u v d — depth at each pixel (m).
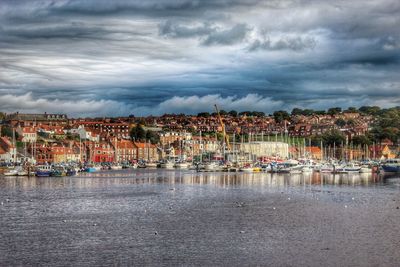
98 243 81.81
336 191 161.12
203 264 69.94
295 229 92.12
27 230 92.19
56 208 120.50
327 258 72.19
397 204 126.12
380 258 72.06
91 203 130.25
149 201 134.62
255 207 120.88
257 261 71.12
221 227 94.62
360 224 96.62
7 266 69.38
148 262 71.06
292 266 68.75
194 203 129.50
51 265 69.81
